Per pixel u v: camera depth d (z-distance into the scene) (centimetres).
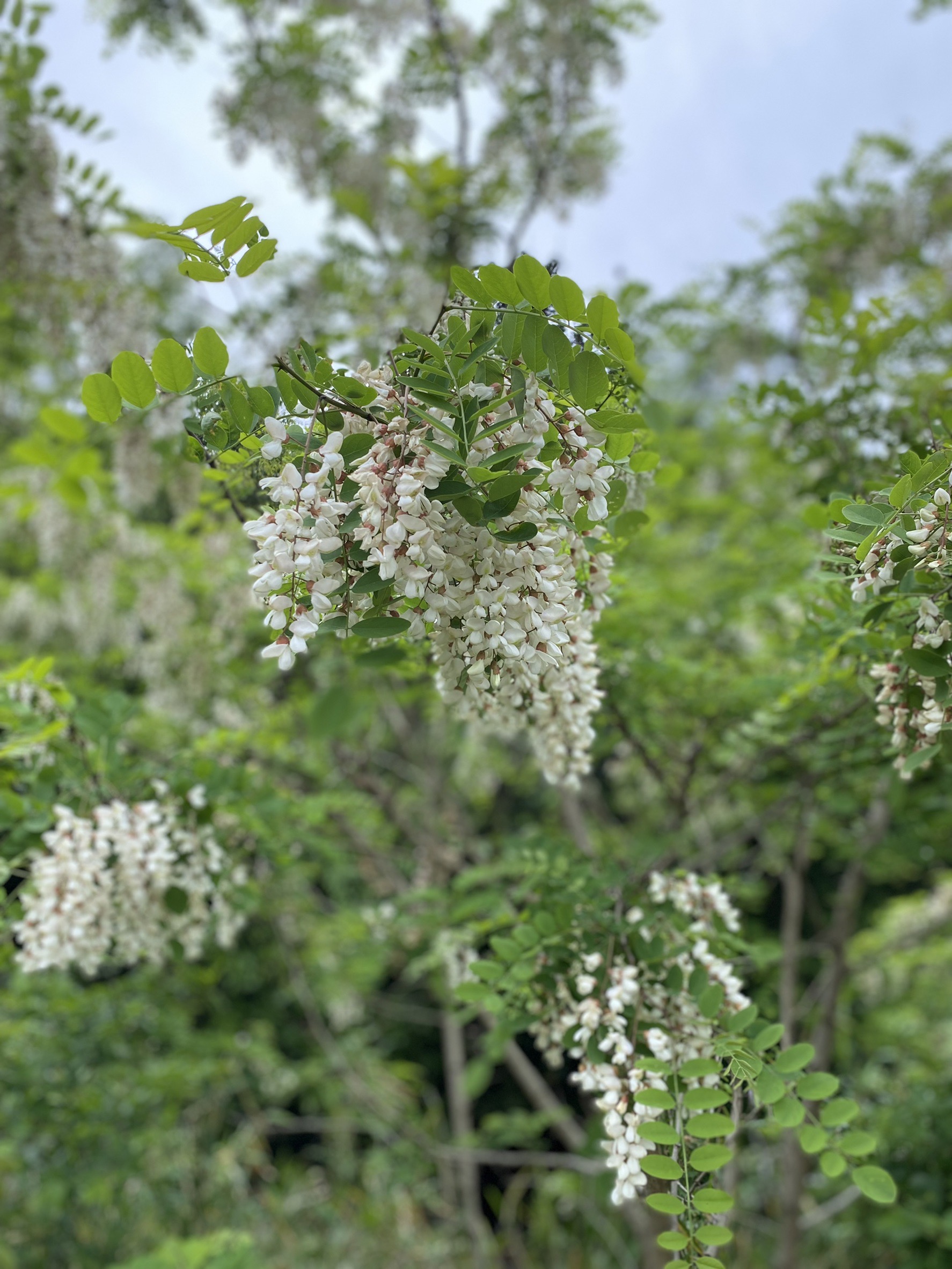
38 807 253
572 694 197
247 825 295
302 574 136
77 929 227
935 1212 329
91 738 270
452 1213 650
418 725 623
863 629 222
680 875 231
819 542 293
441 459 133
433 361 148
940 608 164
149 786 272
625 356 138
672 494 609
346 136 643
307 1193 687
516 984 208
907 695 188
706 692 369
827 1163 154
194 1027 665
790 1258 409
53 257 403
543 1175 762
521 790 745
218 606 535
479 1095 865
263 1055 538
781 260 661
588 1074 180
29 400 620
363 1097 596
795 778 376
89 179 403
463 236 596
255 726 512
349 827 480
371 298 561
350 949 585
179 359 154
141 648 585
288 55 615
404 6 619
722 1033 183
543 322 139
